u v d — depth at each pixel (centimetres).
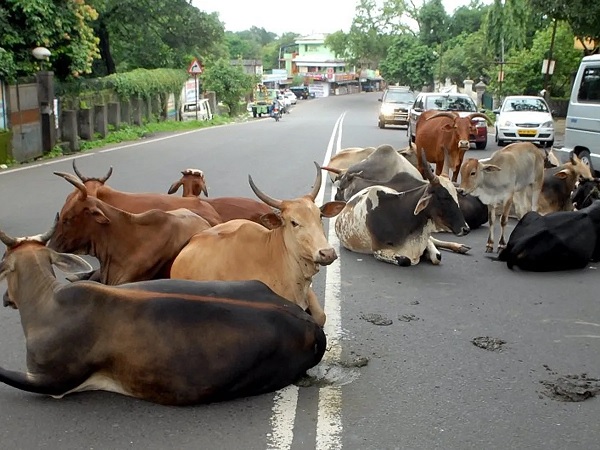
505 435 450
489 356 580
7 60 1738
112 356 457
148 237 619
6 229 1004
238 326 464
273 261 547
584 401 502
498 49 4122
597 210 866
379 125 3294
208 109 4253
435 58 6844
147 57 3725
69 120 2084
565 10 1952
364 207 882
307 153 2042
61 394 476
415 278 805
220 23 3853
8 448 426
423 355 580
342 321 659
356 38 8988
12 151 1770
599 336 629
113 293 462
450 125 1364
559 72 3688
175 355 452
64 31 2050
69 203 618
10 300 504
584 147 1511
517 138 2342
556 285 784
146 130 2919
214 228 610
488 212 1011
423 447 433
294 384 515
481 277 813
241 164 1756
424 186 862
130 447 427
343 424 459
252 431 446
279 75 10131
